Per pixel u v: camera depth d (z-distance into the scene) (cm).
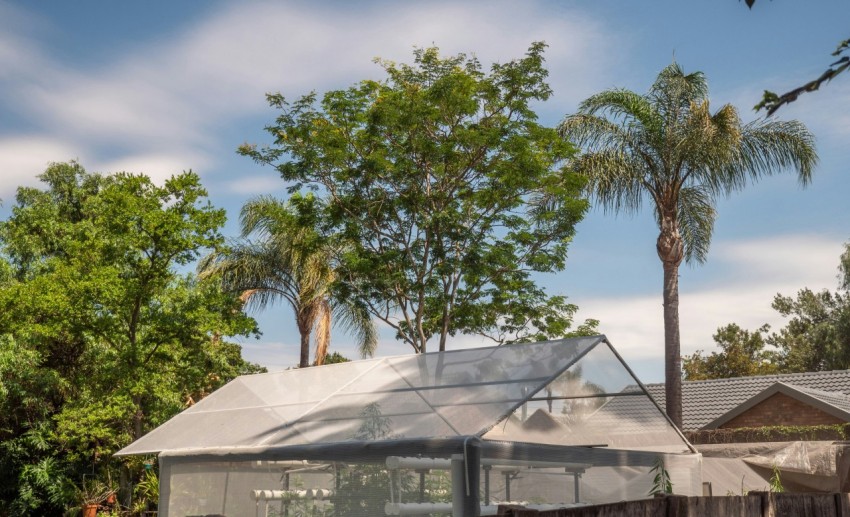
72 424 1938
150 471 2084
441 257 2348
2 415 2153
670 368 2617
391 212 2420
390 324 2486
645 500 505
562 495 1103
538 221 2477
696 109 2588
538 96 2378
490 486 1021
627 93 2683
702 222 2841
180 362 2142
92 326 1986
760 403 2541
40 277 1977
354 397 1225
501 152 2384
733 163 2652
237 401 1386
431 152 2319
